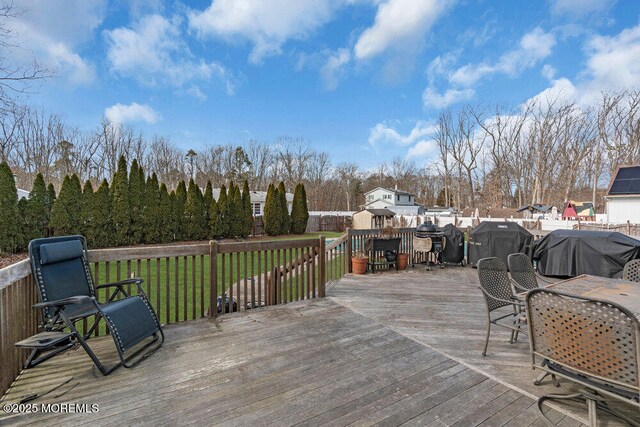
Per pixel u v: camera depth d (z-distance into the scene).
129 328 2.57
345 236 6.70
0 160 18.16
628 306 2.02
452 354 2.82
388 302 4.39
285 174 42.09
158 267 3.32
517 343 3.07
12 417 1.87
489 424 1.86
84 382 2.25
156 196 14.32
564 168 28.62
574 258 5.64
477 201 35.03
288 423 1.84
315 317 3.72
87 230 12.53
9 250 10.55
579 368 1.76
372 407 2.01
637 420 1.90
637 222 14.83
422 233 6.98
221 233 16.98
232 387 2.21
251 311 3.90
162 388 2.19
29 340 2.14
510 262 3.23
